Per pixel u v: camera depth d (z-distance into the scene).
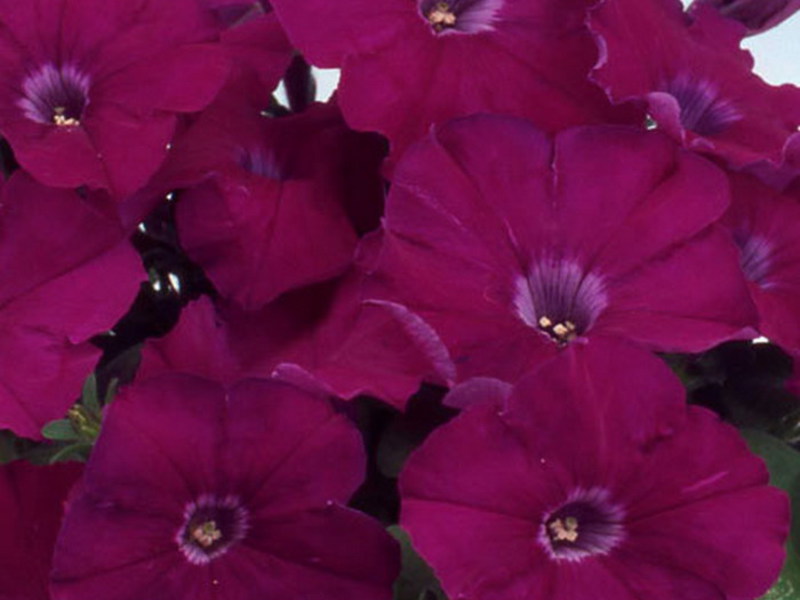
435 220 0.33
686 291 0.33
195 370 0.34
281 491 0.32
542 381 0.30
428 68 0.35
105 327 0.33
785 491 0.34
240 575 0.32
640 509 0.32
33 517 0.33
